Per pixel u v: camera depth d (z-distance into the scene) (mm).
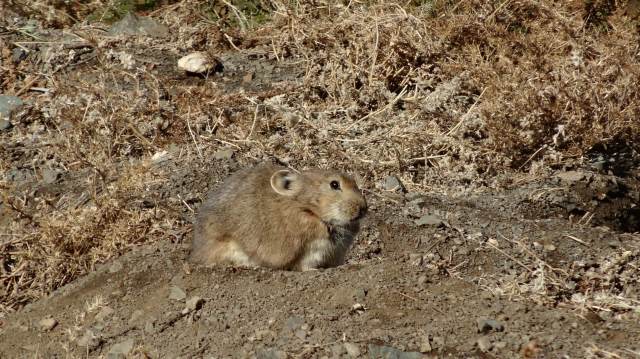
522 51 14945
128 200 11977
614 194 12883
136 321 9414
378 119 13883
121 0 17828
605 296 10086
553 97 13227
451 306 9133
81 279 10555
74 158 13477
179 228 11656
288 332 8781
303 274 9766
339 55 15078
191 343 8883
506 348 8352
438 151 13531
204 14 17375
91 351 9203
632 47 14398
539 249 11117
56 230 11492
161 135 13719
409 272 9688
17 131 14289
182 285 9836
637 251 10930
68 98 14133
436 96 13969
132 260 10617
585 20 15820
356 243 11359
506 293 10195
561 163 13344
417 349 8398
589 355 8188
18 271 11391
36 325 9781
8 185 12969
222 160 12906
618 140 13859
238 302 9375
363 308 9109
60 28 17234
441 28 15320
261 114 14102
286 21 16484
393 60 14766
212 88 14789
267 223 10273
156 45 16453
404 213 11898
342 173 10391
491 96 13602
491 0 15711
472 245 11211
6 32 16578
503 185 12945
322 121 13844
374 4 15859
